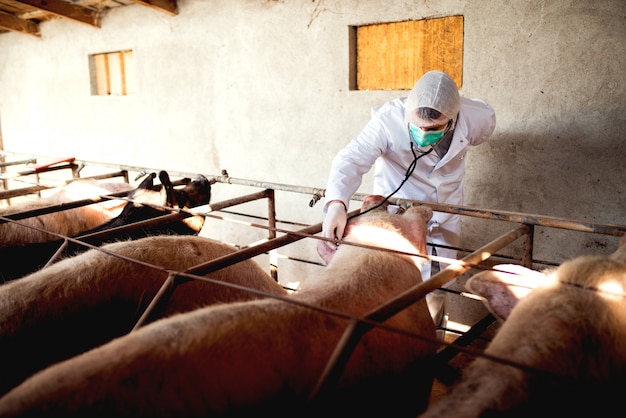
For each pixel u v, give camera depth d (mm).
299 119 4273
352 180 2492
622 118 2932
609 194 3043
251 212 4762
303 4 4078
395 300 1265
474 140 2906
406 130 2654
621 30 2863
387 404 1580
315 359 1291
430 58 3629
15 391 1072
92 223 3586
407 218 2113
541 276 1537
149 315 1439
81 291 1750
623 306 1290
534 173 3273
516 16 3170
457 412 979
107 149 5930
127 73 5758
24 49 6656
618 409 1094
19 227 3297
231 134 4766
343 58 3932
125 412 1022
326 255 2076
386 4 3645
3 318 1613
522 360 1109
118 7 5398
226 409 1108
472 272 3562
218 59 4707
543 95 3162
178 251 2012
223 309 1306
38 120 6723
